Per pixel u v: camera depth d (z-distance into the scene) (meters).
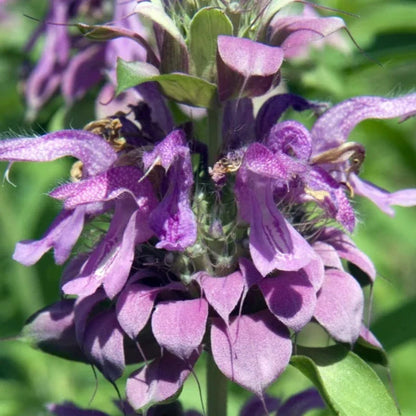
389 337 0.25
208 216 0.22
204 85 0.22
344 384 0.22
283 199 0.22
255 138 0.23
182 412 0.24
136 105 0.23
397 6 0.29
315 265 0.22
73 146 0.22
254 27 0.22
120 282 0.21
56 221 0.22
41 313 0.23
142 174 0.22
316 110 0.23
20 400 0.30
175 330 0.21
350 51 0.29
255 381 0.21
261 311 0.22
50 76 0.29
